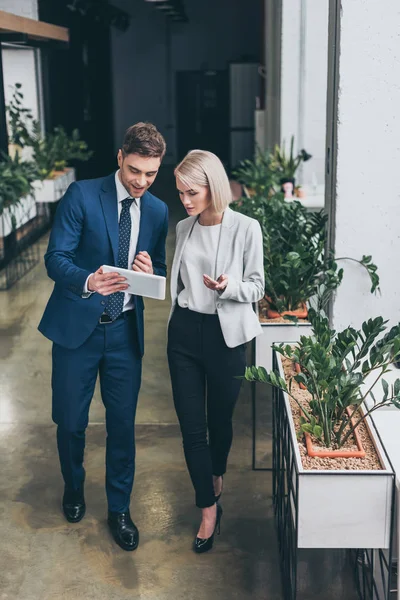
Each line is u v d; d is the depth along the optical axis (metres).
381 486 2.40
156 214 2.93
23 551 3.14
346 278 3.61
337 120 3.44
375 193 3.50
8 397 4.82
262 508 3.46
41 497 3.57
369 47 3.35
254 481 3.71
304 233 4.12
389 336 2.69
